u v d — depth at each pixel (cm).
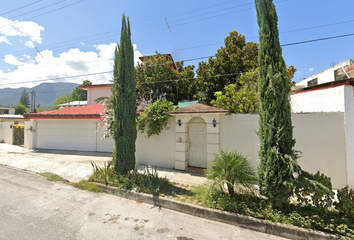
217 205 403
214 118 660
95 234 322
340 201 354
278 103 374
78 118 1097
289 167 358
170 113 702
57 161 888
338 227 312
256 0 416
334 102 567
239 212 379
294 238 323
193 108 700
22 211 405
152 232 335
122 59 611
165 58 1327
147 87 1281
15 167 796
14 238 303
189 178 621
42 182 617
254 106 846
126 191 507
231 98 909
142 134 810
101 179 585
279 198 368
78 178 642
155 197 463
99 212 410
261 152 394
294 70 1202
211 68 1227
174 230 344
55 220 368
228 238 323
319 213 350
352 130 514
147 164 798
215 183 440
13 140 1491
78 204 450
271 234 338
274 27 396
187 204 422
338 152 525
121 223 365
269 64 386
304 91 743
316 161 545
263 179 388
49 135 1214
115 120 605
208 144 667
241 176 417
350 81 516
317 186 353
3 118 2234
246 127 629
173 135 751
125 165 589
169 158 756
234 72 1162
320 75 1452
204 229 351
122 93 601
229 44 1204
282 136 371
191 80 1358
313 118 552
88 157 982
